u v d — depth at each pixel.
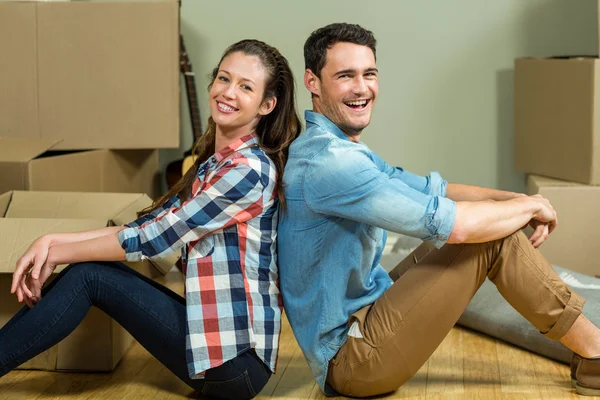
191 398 2.14
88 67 3.30
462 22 3.74
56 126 3.33
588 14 3.68
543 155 3.45
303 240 1.97
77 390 2.20
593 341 2.06
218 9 3.79
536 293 1.99
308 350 2.05
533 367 2.37
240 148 1.98
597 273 3.16
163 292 2.09
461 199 2.22
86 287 1.99
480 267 1.98
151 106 3.32
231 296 1.96
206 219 1.92
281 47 3.79
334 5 3.76
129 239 1.94
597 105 3.10
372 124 3.84
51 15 3.28
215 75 2.09
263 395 2.17
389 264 3.13
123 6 3.28
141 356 2.47
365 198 1.86
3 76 3.31
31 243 2.15
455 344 2.59
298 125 2.08
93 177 3.26
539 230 2.02
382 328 1.99
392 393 2.16
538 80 3.45
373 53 1.98
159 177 3.83
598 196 3.12
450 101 3.79
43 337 1.97
